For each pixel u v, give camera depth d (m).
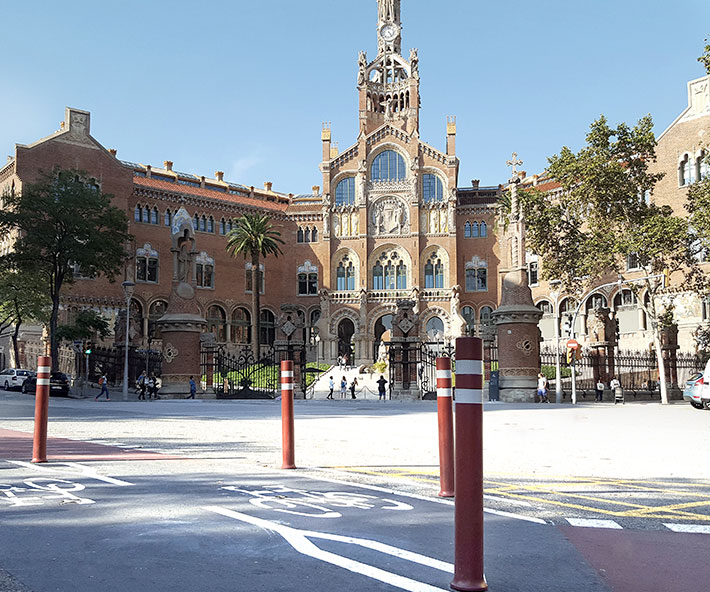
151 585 4.46
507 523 6.34
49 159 66.62
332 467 10.21
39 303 55.22
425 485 8.43
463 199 84.12
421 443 14.64
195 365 43.38
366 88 85.88
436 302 79.69
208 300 78.00
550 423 21.61
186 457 11.45
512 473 9.85
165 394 42.66
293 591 4.34
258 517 6.44
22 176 64.88
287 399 10.06
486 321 49.31
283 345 43.78
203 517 6.44
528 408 31.55
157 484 8.35
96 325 53.78
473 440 4.40
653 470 10.33
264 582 4.52
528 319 38.16
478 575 4.34
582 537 5.82
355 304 80.88
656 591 4.42
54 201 48.97
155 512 6.66
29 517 6.43
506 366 38.19
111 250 51.38
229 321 79.31
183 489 7.98
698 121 59.06
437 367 7.69
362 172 82.56
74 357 56.72
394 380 43.31
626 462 11.31
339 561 4.98
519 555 5.25
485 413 27.44
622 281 42.50
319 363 73.94
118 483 8.38
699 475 9.79
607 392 41.44
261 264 82.81
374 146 83.44
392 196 82.31
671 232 40.53
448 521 6.33
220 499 7.34
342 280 82.56
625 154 45.12
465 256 81.50
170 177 80.19
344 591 4.33
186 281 44.00
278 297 83.56
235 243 72.38
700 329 52.94
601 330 42.44
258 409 30.53
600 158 43.59
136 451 12.38
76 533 5.82
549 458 11.88
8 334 63.19
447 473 7.59
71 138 68.25
